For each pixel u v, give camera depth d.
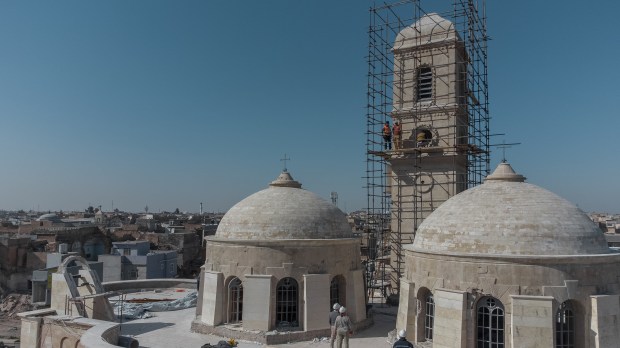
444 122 43.09
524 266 24.06
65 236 88.81
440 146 42.88
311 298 32.19
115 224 135.88
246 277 32.31
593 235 25.73
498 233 25.31
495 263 24.52
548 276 23.89
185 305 42.62
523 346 23.44
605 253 25.23
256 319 31.86
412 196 43.81
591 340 23.69
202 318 34.62
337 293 34.69
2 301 73.88
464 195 28.88
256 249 32.78
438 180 42.81
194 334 33.53
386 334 33.44
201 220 173.12
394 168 44.84
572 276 24.00
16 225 129.12
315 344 30.83
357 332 33.81
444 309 25.55
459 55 44.94
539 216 25.55
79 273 37.62
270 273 32.38
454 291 25.31
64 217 194.50
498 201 26.88
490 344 24.52
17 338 61.75
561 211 26.08
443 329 25.50
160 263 81.25
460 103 44.31
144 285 50.69
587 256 24.03
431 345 26.77
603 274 24.53
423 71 45.25
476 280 24.88
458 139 43.19
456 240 26.25
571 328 24.38
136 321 37.56
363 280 36.09
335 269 33.84
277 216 33.94
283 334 31.06
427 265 27.19
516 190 27.47
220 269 33.97
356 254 36.03
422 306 27.75
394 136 44.19
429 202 42.91
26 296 74.94
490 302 24.80
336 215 36.06
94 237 95.25
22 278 79.06
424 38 44.72
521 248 24.56
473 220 26.45
